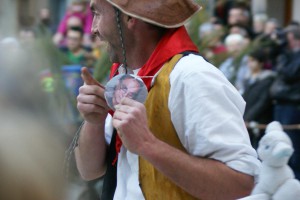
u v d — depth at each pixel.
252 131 15.05
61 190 3.79
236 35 16.94
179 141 5.41
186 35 5.67
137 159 5.59
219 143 5.19
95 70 12.66
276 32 16.91
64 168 4.13
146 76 5.49
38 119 3.81
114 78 5.34
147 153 5.12
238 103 5.45
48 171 3.73
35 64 3.96
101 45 14.08
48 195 3.72
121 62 5.78
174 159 5.16
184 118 5.33
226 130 5.23
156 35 5.62
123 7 5.44
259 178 4.96
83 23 20.05
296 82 15.06
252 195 4.93
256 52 15.46
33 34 11.96
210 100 5.25
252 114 15.17
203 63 5.40
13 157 3.65
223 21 20.86
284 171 4.86
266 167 4.89
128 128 5.09
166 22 5.46
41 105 3.88
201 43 13.48
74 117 11.33
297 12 30.48
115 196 5.76
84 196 12.15
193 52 5.58
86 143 6.07
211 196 5.23
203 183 5.18
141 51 5.64
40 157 3.72
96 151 6.08
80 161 6.20
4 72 3.82
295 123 15.08
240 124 5.34
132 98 5.25
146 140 5.14
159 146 5.17
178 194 5.43
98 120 5.64
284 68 15.09
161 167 5.16
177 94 5.33
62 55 12.66
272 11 30.80
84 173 6.28
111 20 5.61
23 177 3.65
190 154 5.37
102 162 6.17
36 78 3.91
